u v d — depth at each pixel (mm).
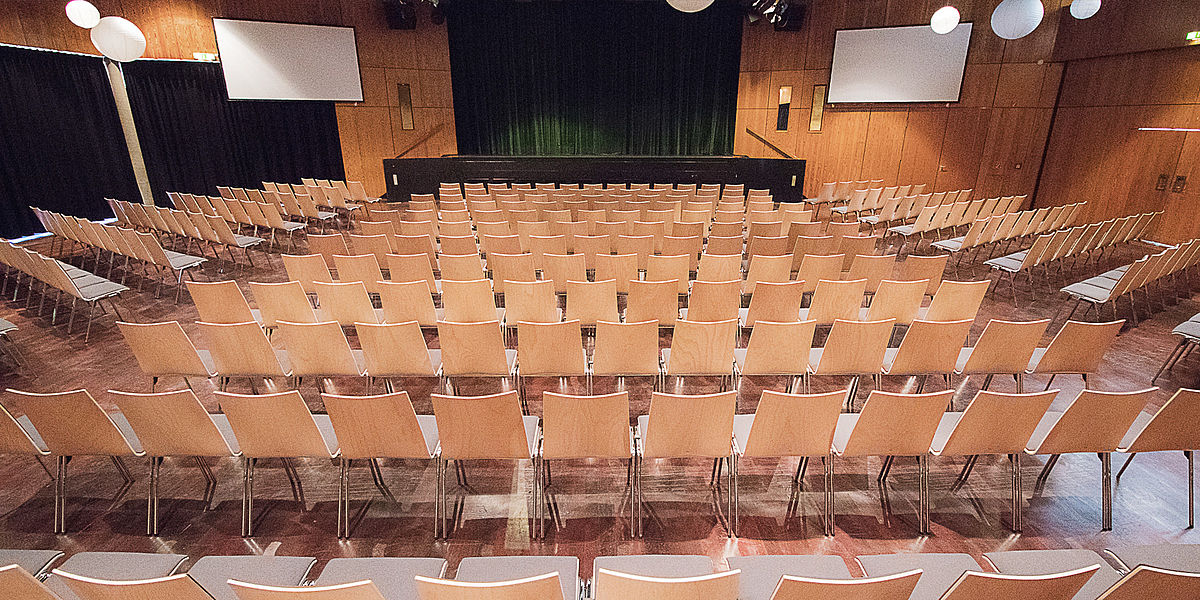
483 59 12828
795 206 7352
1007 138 10570
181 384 4207
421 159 11273
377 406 2459
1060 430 2555
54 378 4277
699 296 4059
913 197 8328
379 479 3148
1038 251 5664
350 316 4184
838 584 1529
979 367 3463
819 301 4059
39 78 8664
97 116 9523
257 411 2486
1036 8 6969
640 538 2779
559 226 6277
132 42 7078
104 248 6453
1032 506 2959
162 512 2945
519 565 1957
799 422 2555
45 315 5465
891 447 2646
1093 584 1912
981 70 10562
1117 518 2857
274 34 10797
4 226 8352
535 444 2738
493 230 6012
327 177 12414
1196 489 3055
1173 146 8047
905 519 2887
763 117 12648
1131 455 3186
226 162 11375
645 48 13047
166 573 1964
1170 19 7793
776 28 11453
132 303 5797
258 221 7750
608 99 13461
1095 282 5156
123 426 2873
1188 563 1998
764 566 1948
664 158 11375
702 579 1538
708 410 2500
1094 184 9359
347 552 2699
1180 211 8008
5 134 8305
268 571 1951
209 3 10430
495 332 3330
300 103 11727
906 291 4016
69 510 2949
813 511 2947
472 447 2615
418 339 3359
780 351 3395
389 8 10938
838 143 12062
